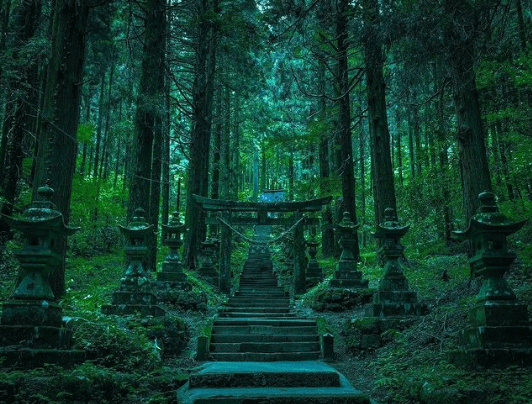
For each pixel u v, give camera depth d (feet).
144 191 43.39
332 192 66.80
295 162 114.11
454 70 27.35
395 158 104.53
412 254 60.18
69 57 28.63
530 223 34.88
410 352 23.03
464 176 28.81
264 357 26.94
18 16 50.16
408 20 24.75
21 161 48.52
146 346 22.74
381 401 17.92
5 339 15.75
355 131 84.38
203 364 24.48
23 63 42.80
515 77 34.40
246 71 73.51
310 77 71.82
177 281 39.93
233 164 118.83
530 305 20.90
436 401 14.34
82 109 96.37
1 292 31.30
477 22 24.88
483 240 17.93
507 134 38.34
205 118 70.95
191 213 65.62
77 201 56.95
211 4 66.85
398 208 66.03
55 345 16.25
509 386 13.71
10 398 13.29
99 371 16.31
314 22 50.14
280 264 76.33
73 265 51.90
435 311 26.30
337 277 42.45
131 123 71.41
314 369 20.70
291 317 36.52
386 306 28.22
